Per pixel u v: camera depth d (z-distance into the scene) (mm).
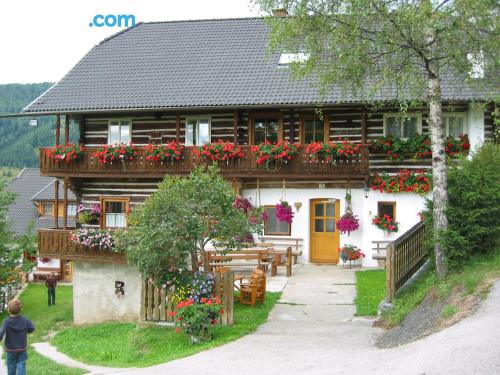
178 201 13586
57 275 30594
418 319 11172
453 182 13383
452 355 8062
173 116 23219
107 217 23891
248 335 12281
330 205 21828
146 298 14438
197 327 12219
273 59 23266
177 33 26391
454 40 13133
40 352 15320
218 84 22438
